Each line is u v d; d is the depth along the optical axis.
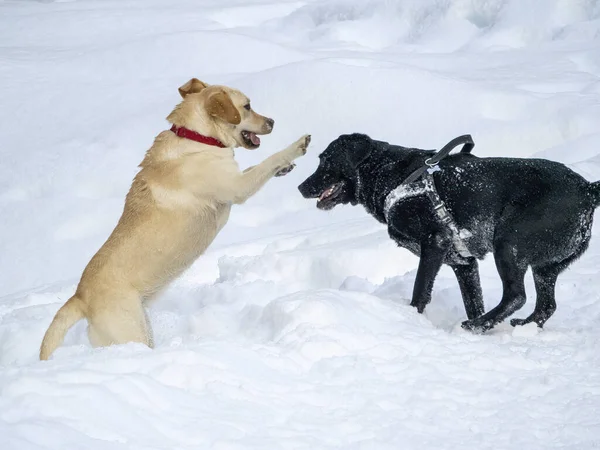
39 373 4.10
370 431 4.15
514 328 4.95
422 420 4.23
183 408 4.12
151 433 3.98
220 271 6.07
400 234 5.09
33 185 8.72
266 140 8.73
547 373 4.57
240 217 7.83
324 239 6.44
